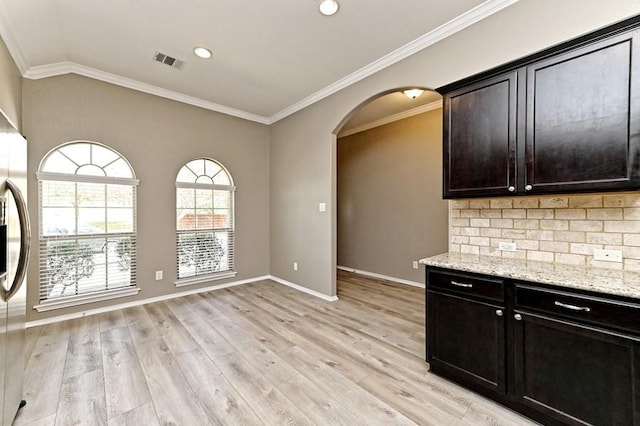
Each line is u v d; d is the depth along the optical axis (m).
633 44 1.41
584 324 1.40
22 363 1.69
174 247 3.89
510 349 1.66
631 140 1.42
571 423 1.44
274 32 2.56
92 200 3.29
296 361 2.25
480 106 1.99
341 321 3.07
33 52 2.67
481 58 2.27
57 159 3.10
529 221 2.07
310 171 4.13
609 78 1.48
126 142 3.49
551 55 1.67
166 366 2.17
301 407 1.73
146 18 2.37
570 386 1.45
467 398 1.81
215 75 3.38
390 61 2.97
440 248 4.32
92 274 3.28
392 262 4.95
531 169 1.75
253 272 4.77
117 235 3.45
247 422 1.61
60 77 3.07
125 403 1.76
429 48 2.64
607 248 1.76
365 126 5.33
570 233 1.90
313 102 4.04
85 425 1.58
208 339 2.62
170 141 3.86
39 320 2.93
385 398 1.81
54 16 2.31
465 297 1.86
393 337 2.68
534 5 2.00
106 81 3.35
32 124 2.91
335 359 2.28
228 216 4.50
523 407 1.64
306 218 4.20
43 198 2.99
